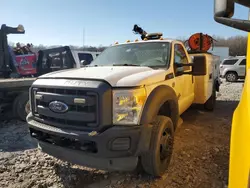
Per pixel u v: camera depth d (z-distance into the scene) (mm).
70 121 2588
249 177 1074
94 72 2881
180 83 3902
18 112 5590
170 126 3025
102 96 2395
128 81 2531
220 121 5438
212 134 4523
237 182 1210
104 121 2408
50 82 2750
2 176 3072
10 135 4754
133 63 3742
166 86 3086
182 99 4055
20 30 7105
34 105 2982
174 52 3828
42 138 2852
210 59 5613
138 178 2949
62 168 3254
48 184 2883
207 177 2922
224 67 17016
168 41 3924
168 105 3289
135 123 2473
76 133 2471
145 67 3350
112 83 2488
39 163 3408
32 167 3311
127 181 2898
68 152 2680
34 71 9648
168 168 3137
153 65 3570
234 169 1285
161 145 2877
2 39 6793
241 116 1359
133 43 4184
